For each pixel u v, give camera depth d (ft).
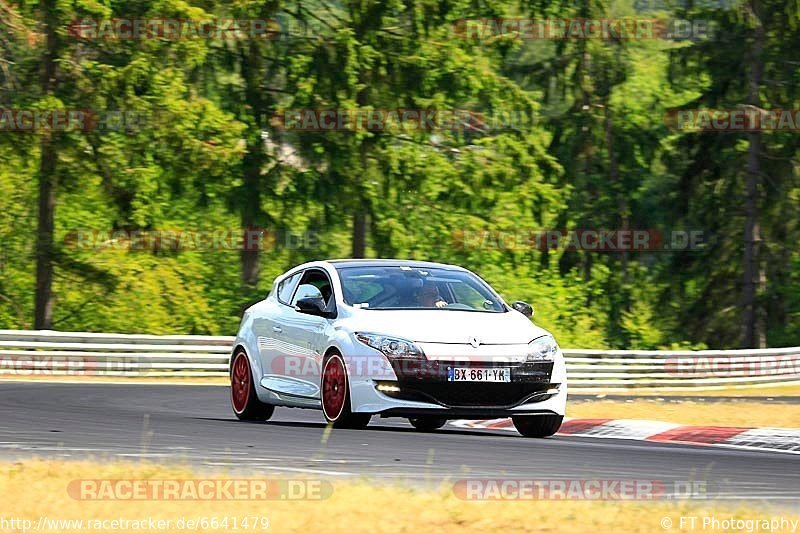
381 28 457.68
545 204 467.11
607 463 109.50
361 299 143.74
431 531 68.33
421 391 131.64
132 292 474.08
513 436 141.59
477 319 139.95
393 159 451.94
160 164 413.39
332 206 456.45
